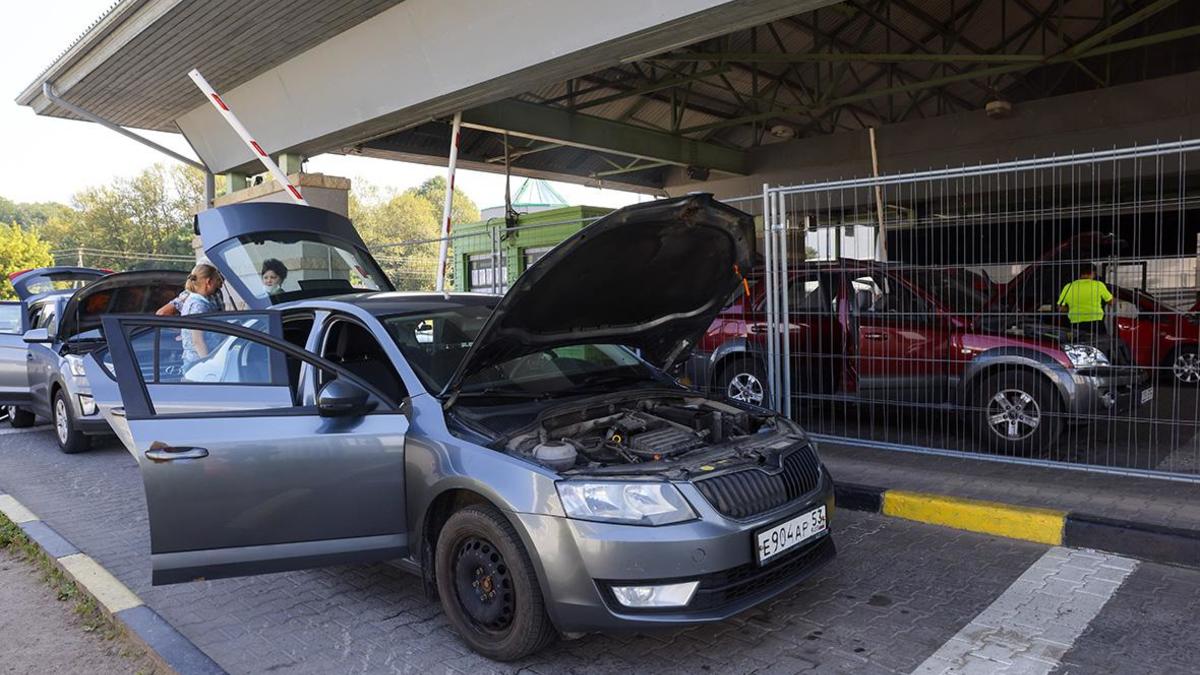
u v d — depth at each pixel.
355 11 9.69
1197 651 3.44
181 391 3.84
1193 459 6.56
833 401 7.55
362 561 3.83
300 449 3.74
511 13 8.51
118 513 6.23
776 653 3.55
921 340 7.11
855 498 5.66
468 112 13.77
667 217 3.78
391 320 4.39
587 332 4.48
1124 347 7.22
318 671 3.55
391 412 3.88
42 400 9.20
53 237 69.06
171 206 72.50
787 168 19.42
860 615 3.92
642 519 3.18
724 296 4.88
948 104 18.36
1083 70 15.04
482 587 3.57
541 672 3.45
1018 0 13.95
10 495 6.79
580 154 19.67
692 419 4.10
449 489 3.57
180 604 4.39
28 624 4.24
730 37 14.59
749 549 3.31
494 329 3.82
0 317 10.21
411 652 3.71
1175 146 4.83
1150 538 4.49
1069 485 5.63
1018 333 6.69
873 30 14.71
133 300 8.76
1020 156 15.89
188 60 11.38
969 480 5.87
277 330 4.01
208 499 3.66
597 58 8.49
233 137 13.85
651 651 3.61
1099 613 3.85
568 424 3.91
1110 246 8.56
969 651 3.51
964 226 7.93
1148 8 11.37
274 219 7.52
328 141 12.28
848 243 8.30
